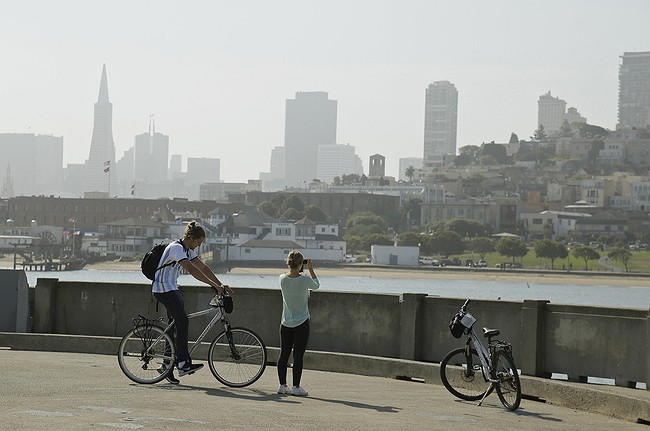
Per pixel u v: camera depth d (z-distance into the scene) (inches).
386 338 912.3
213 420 586.2
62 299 1017.5
